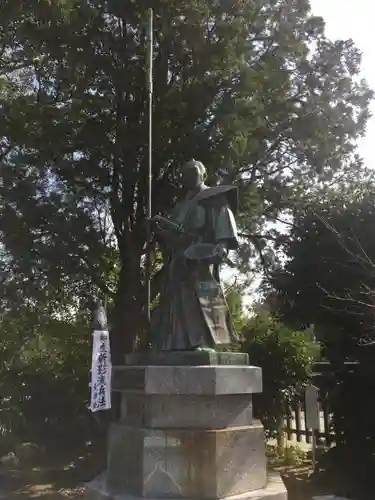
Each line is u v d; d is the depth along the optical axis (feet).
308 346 61.67
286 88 53.88
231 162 47.47
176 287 22.35
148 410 19.90
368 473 43.83
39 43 48.60
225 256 21.98
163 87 49.44
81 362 63.26
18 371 65.57
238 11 49.88
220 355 20.94
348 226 46.21
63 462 61.52
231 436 19.67
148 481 19.03
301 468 54.60
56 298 51.70
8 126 46.14
